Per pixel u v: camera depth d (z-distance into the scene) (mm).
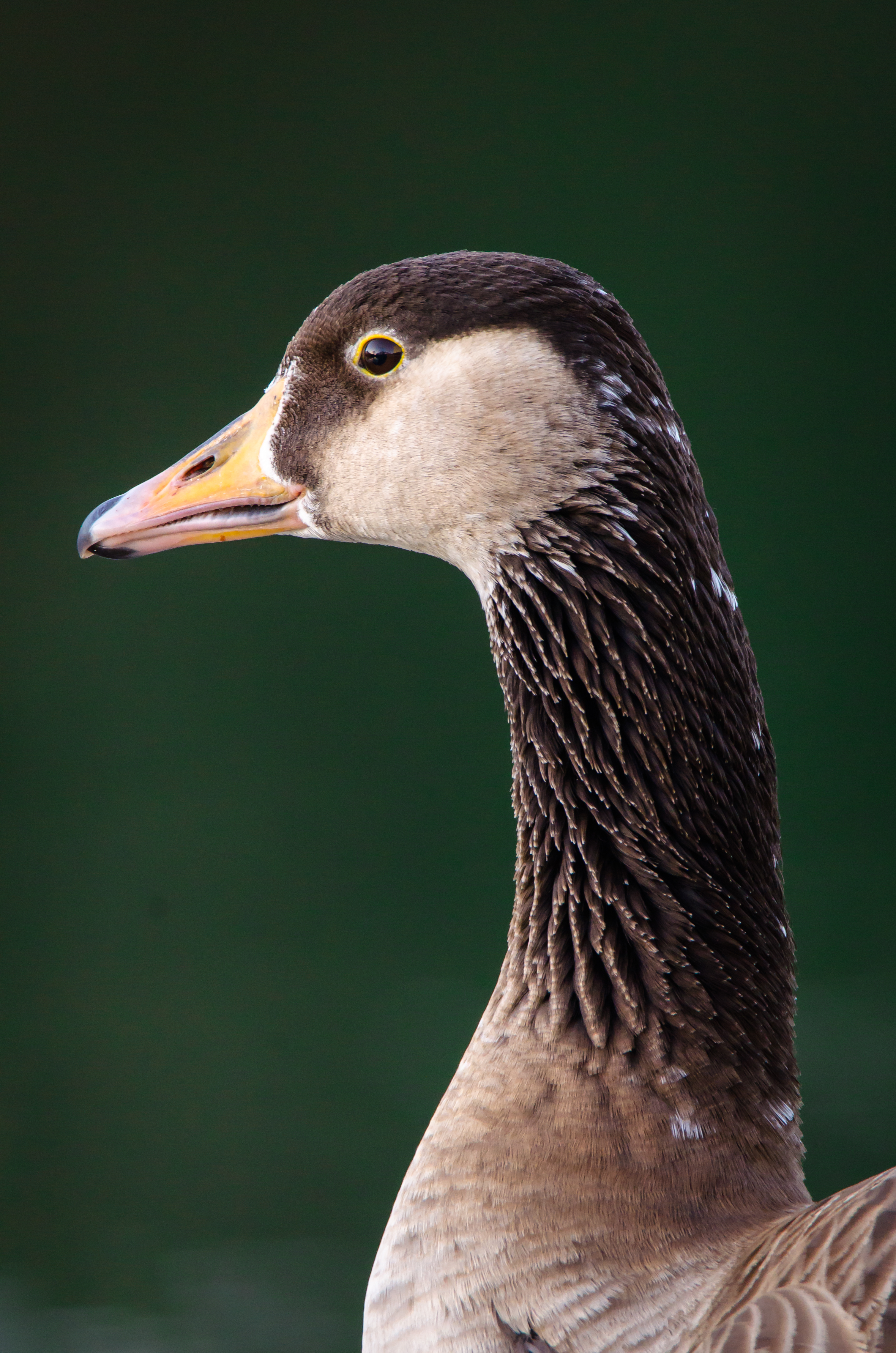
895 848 19094
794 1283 4984
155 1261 12648
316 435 6961
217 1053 15547
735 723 6285
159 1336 11586
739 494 22141
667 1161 5629
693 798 6137
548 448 6285
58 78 24688
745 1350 4828
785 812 20156
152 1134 14391
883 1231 4930
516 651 6480
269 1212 13281
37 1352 11492
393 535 6852
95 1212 13430
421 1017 16016
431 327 6551
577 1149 5680
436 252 24000
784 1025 6223
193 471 7352
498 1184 5688
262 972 17188
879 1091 13695
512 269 6492
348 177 24328
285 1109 14477
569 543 6254
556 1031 5969
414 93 24203
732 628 6379
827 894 17719
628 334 6355
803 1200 5891
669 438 6301
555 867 6332
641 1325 5281
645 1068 5797
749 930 6184
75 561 23156
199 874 19281
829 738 20938
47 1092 14961
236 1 24641
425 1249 5746
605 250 23500
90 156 24750
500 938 17859
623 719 6172
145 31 24734
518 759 6621
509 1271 5527
